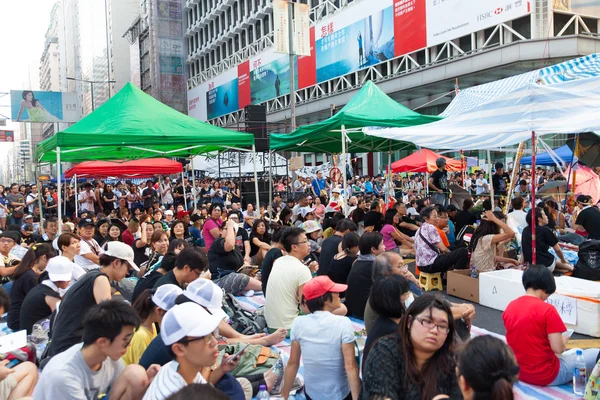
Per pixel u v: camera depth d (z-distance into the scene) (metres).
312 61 37.81
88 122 9.92
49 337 4.41
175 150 12.88
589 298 5.40
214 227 9.35
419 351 2.72
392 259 4.80
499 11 23.03
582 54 21.23
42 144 10.16
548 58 21.58
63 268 5.23
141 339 3.68
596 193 12.56
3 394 3.57
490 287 6.68
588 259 7.12
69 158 12.96
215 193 19.70
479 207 12.05
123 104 10.10
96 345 2.82
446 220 8.91
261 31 45.94
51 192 18.89
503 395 1.81
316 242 9.64
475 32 24.62
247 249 9.23
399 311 3.27
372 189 24.23
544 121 6.34
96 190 18.67
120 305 2.89
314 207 14.20
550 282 4.14
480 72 24.16
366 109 10.75
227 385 3.36
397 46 29.17
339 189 14.09
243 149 11.28
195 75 61.19
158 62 59.75
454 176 20.58
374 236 5.88
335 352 3.59
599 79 7.40
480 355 1.89
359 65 32.69
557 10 21.78
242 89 48.56
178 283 4.66
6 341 4.16
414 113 11.07
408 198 20.02
